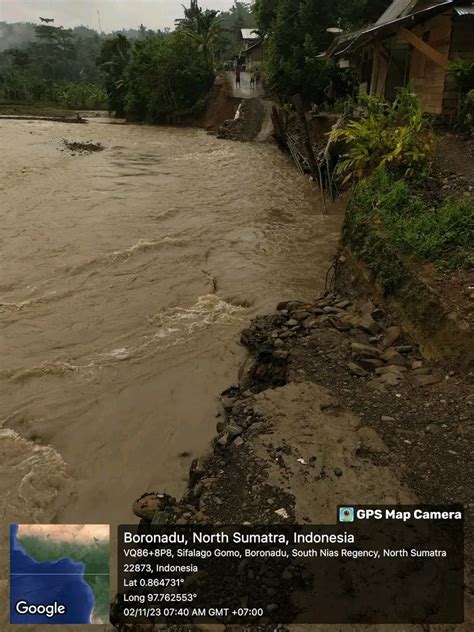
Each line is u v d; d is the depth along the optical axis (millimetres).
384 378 5539
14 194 15781
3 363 6922
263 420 4957
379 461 4320
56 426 5648
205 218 13617
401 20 12469
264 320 7809
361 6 27938
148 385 6371
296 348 6523
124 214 13852
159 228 12711
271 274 9930
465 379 5137
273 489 4074
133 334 7699
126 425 5637
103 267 10281
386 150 10961
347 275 8523
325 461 4320
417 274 6363
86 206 14617
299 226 12984
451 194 8727
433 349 5699
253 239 11945
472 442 4406
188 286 9438
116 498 4645
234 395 6000
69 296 9016
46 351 7238
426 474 4156
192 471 4648
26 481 4883
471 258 6258
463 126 13055
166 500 4434
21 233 12219
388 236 7363
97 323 8047
